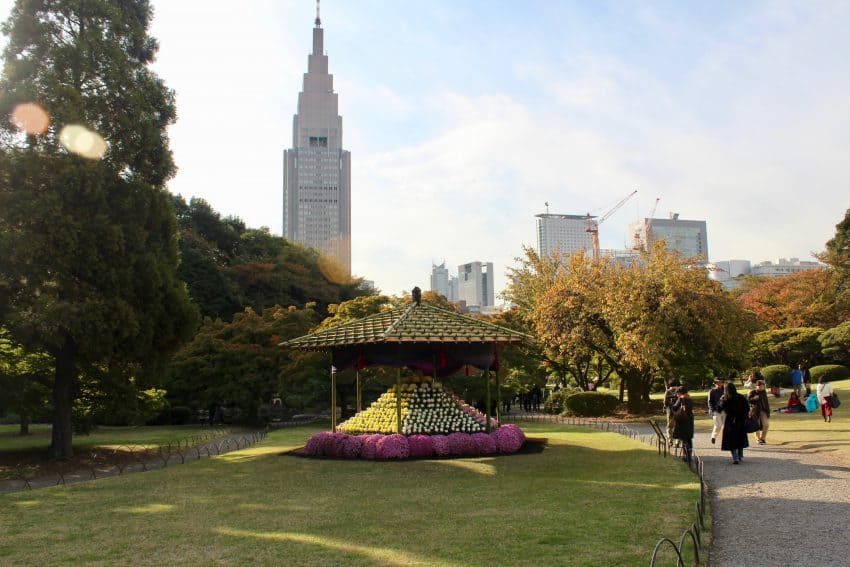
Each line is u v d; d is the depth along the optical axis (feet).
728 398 47.44
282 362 111.65
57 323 58.03
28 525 32.96
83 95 65.62
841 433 61.77
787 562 24.12
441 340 56.44
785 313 189.88
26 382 67.05
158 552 26.84
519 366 120.78
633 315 93.91
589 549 25.61
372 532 29.19
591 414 108.37
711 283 99.71
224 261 186.70
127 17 73.05
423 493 38.88
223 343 115.34
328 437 58.90
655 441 64.90
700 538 26.78
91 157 64.44
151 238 70.49
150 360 69.00
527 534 28.09
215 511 35.14
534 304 128.57
